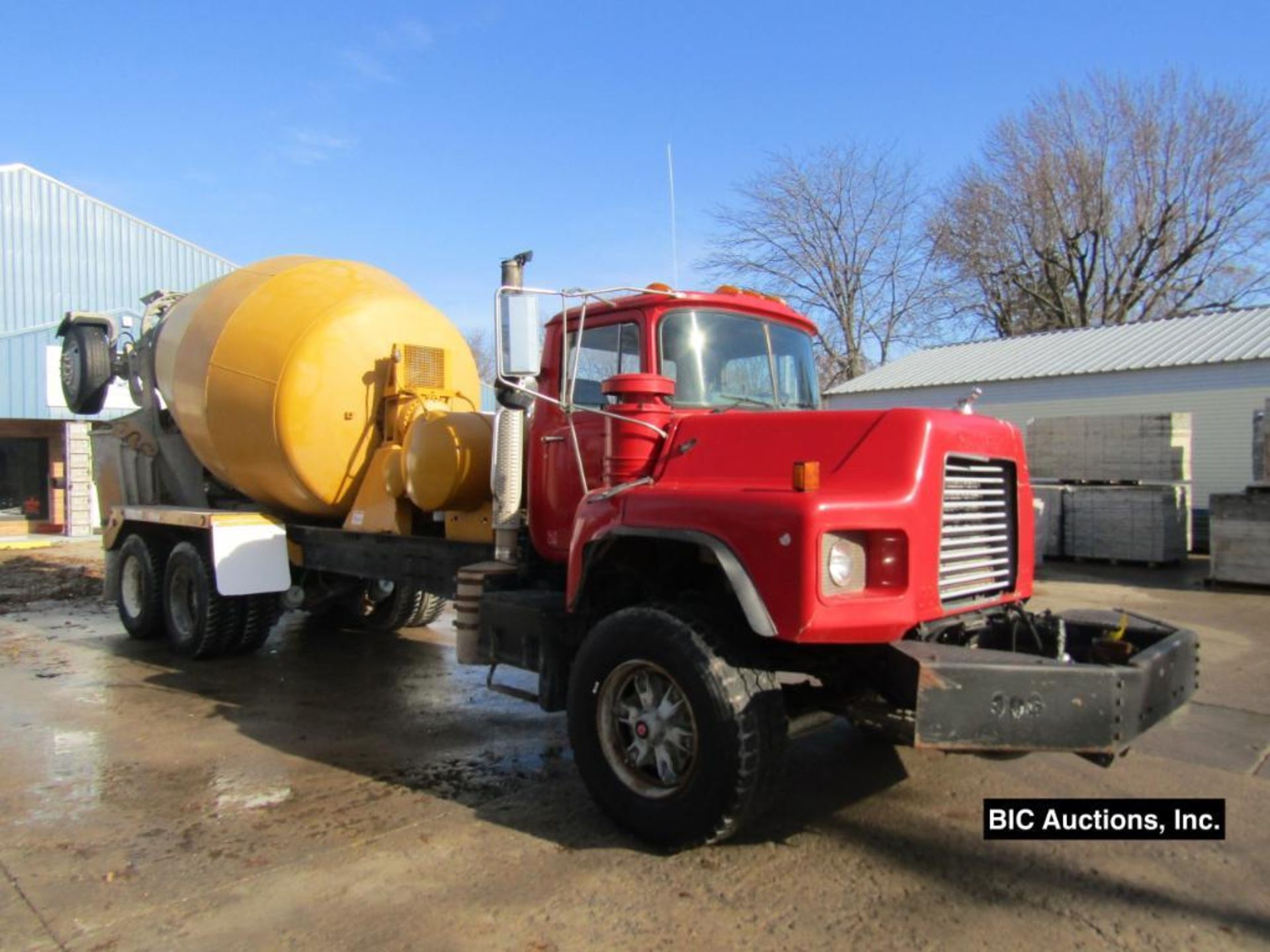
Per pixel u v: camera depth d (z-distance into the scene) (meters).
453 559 6.55
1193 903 3.65
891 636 3.87
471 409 8.17
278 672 7.89
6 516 20.80
